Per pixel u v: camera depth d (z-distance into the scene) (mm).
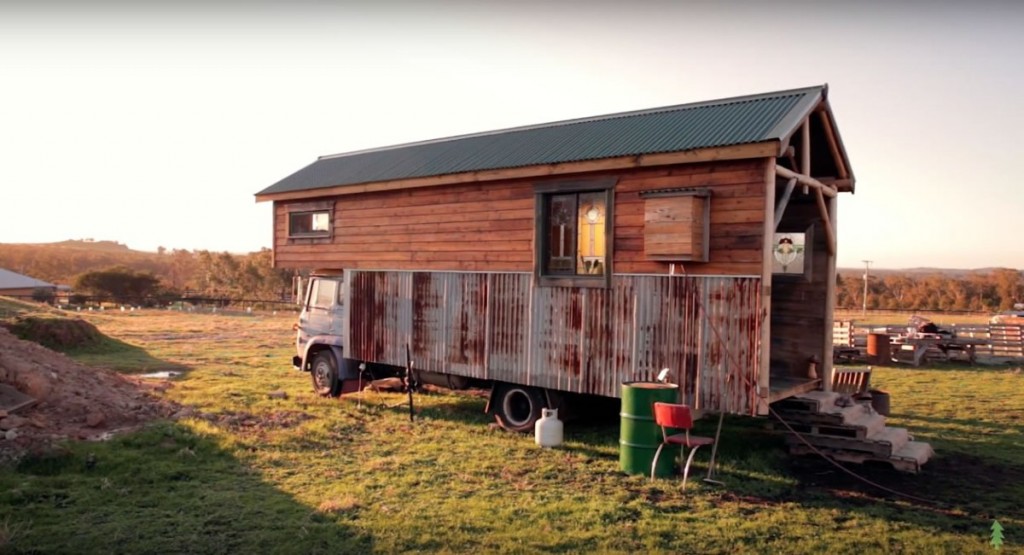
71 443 7363
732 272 7363
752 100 8945
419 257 10570
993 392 13586
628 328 8125
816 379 9109
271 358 18281
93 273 56688
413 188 10609
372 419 9914
